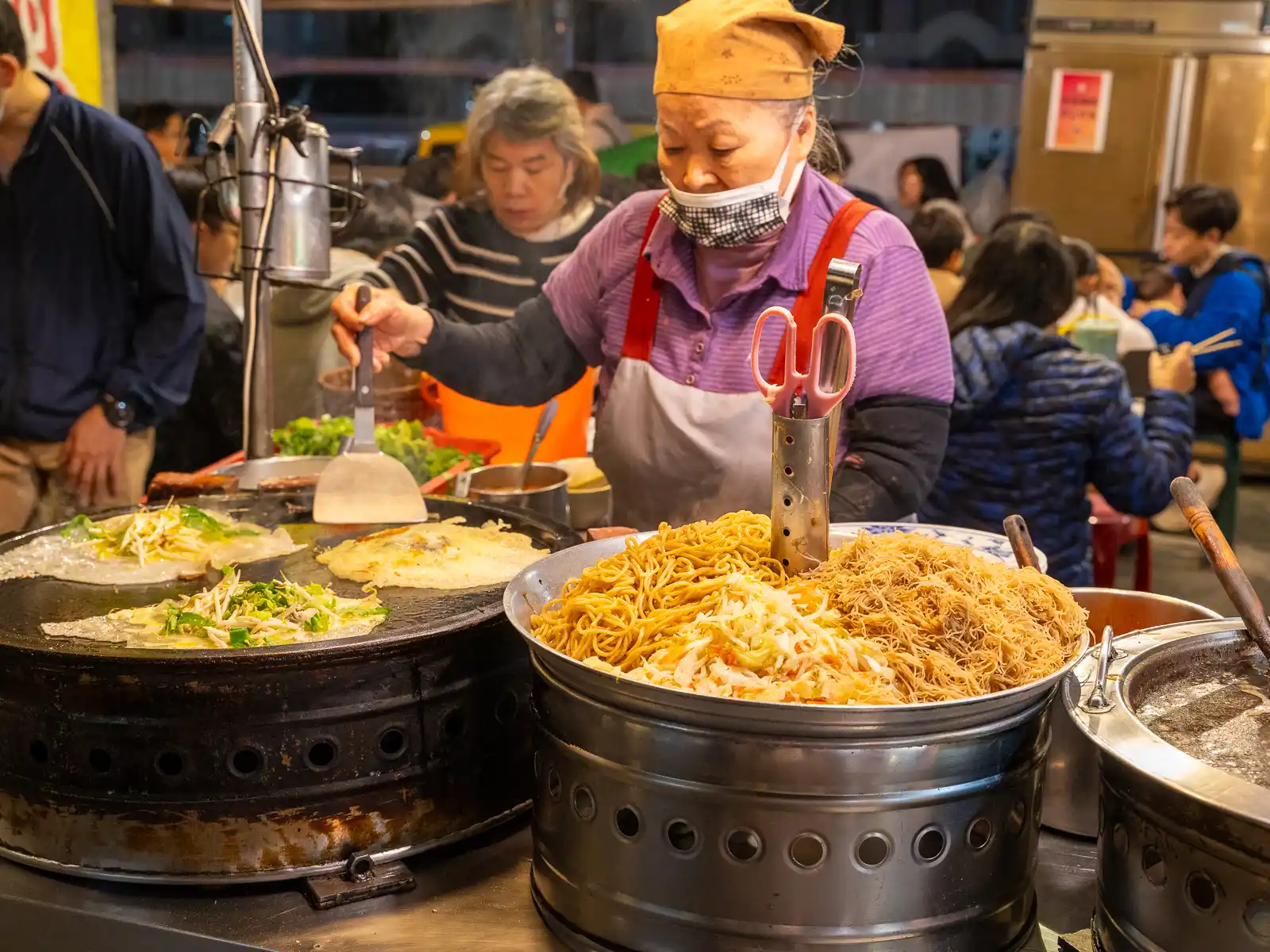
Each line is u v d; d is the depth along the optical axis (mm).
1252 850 862
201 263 3055
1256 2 6430
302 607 1438
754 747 969
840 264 1175
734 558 1207
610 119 4277
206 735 1227
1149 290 5789
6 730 1289
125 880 1265
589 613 1162
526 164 3203
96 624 1422
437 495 2342
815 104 1854
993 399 2889
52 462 3436
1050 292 2887
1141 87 6562
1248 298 5219
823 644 1033
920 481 1840
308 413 3553
